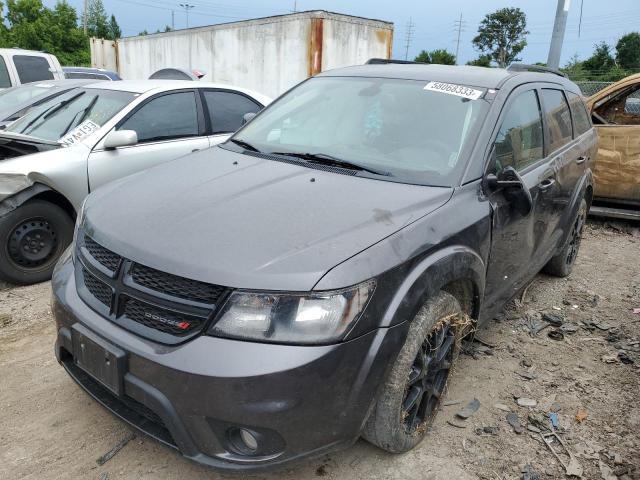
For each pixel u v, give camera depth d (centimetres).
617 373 355
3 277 433
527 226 342
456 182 280
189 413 203
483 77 349
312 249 214
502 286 335
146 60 1603
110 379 220
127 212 251
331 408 208
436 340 261
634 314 446
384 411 237
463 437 285
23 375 321
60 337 249
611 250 618
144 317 219
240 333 200
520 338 397
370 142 316
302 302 201
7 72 932
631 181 663
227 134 571
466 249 264
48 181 436
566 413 311
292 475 253
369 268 215
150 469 254
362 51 1162
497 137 311
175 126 534
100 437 272
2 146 468
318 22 1065
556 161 396
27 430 275
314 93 375
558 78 463
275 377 196
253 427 200
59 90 653
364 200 254
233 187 269
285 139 342
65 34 3753
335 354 204
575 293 484
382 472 257
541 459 273
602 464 272
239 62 1252
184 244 219
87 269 244
